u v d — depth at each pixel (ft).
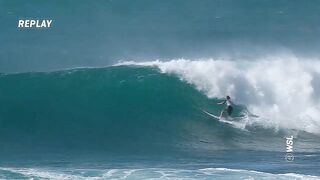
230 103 354.95
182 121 355.56
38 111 362.74
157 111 360.69
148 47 397.39
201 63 373.20
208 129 352.28
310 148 342.64
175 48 396.37
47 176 277.64
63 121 358.43
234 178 276.21
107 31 412.57
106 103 365.20
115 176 278.05
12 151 329.72
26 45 398.62
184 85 368.07
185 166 302.04
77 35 408.87
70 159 315.78
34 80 373.61
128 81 370.12
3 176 277.85
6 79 372.99
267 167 303.27
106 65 385.09
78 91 369.50
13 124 356.79
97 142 343.05
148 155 326.03
